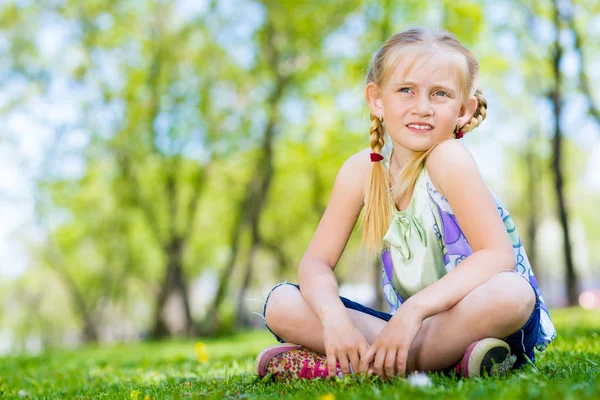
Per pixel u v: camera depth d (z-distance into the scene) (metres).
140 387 3.39
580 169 27.56
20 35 19.75
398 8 16.28
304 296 2.79
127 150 20.02
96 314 32.34
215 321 20.09
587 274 48.84
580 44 16.98
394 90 2.72
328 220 3.01
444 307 2.48
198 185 21.02
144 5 19.78
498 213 2.66
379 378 2.46
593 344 4.48
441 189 2.71
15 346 38.81
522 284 2.46
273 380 2.81
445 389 2.14
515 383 2.14
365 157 3.02
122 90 19.81
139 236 25.31
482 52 18.14
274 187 23.45
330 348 2.56
